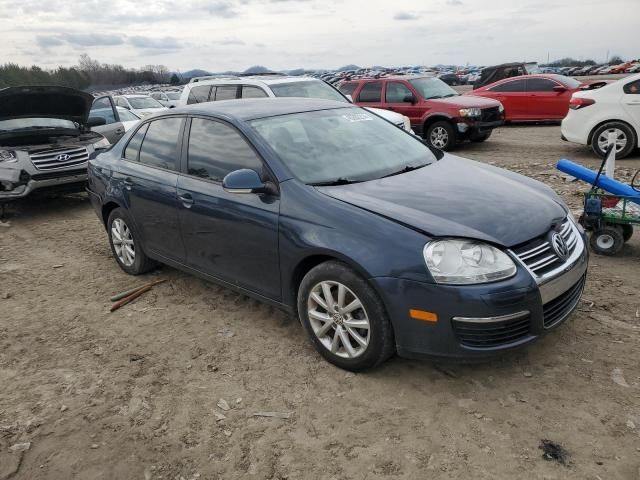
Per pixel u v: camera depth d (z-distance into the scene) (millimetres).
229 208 3957
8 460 2965
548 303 3215
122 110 13938
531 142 12766
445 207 3369
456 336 3035
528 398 3160
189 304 4746
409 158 4348
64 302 4984
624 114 9438
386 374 3480
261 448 2930
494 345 3047
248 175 3654
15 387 3645
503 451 2775
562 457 2709
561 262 3297
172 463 2873
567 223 3592
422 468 2705
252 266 3943
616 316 4004
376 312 3223
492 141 13359
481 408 3105
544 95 15070
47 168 8023
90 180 5699
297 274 3670
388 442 2896
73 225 7746
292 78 10805
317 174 3820
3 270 5949
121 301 4824
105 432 3141
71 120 8828
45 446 3057
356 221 3299
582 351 3582
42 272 5824
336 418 3113
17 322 4621
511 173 4352
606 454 2707
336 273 3350
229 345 4008
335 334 3506
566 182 8211
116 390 3537
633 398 3096
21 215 8539
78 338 4273
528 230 3232
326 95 10562
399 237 3133
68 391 3561
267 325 4262
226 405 3307
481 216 3271
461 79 48750
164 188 4555
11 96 7645
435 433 2936
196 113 4531
